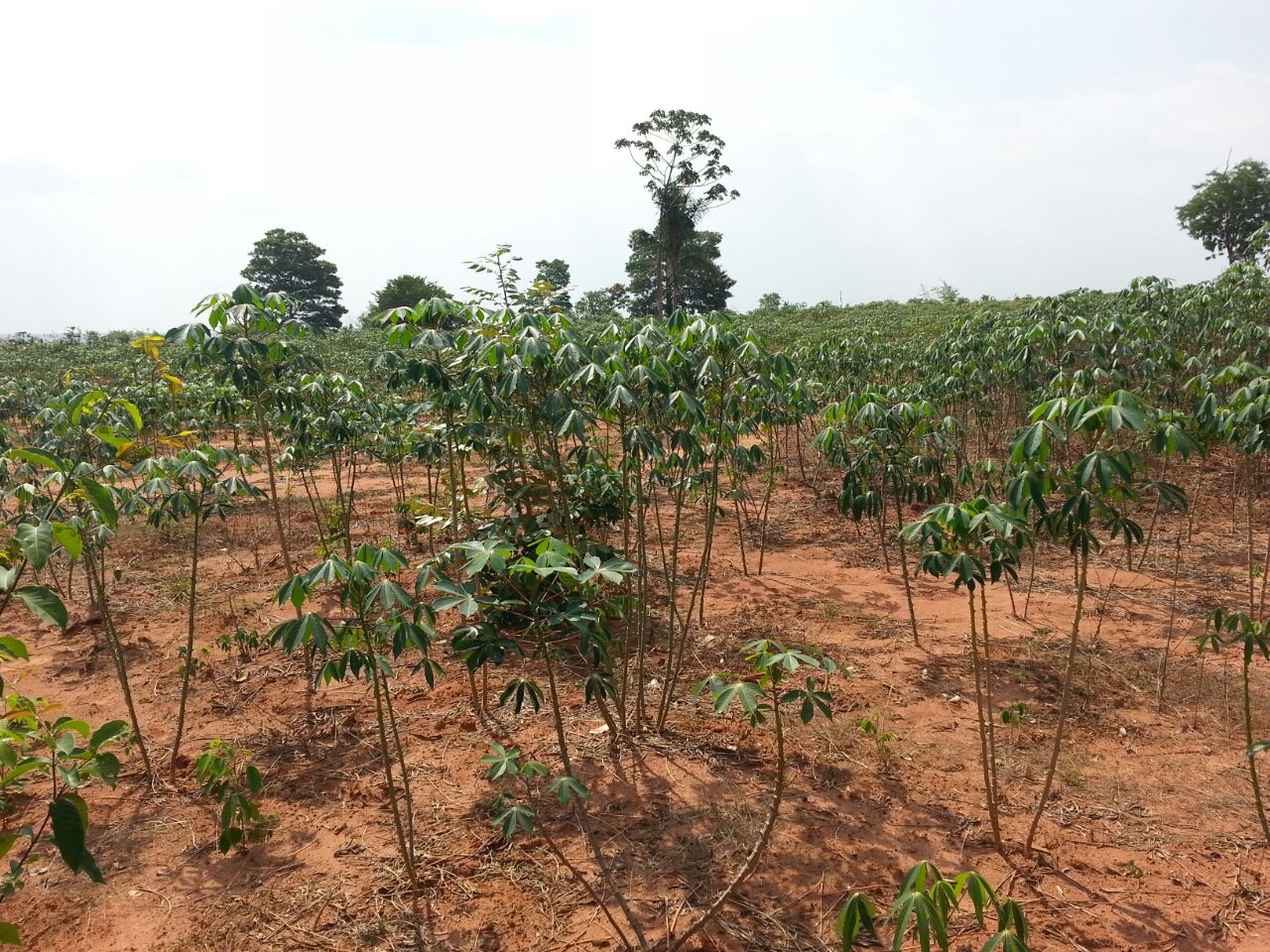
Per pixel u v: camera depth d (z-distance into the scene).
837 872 3.67
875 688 5.57
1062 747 4.74
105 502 2.21
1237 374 5.86
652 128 38.97
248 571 8.49
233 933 3.36
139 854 3.91
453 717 5.24
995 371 11.91
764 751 4.76
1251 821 4.00
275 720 5.27
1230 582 7.45
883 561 8.65
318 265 70.69
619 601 5.29
